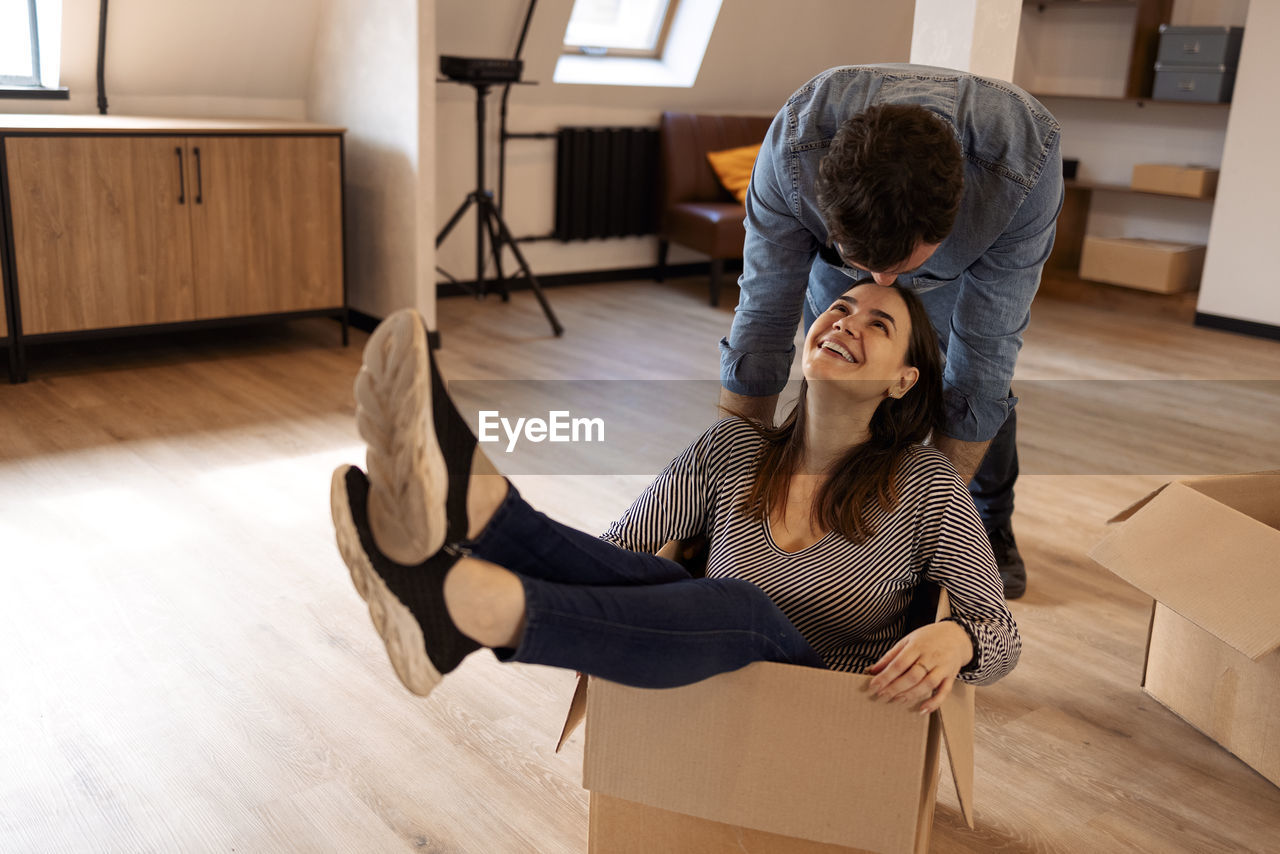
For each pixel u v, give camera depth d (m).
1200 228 5.71
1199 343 4.94
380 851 1.53
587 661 1.09
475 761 1.75
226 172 3.90
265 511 2.67
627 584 1.20
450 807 1.63
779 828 1.21
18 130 3.42
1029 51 6.16
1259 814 1.71
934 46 2.86
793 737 1.17
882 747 1.15
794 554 1.39
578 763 1.76
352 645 2.08
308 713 1.85
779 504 1.42
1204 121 5.59
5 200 3.46
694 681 1.15
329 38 4.51
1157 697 2.03
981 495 2.42
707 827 1.28
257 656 2.02
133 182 3.70
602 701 1.23
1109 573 2.59
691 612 1.13
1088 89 6.02
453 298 5.41
